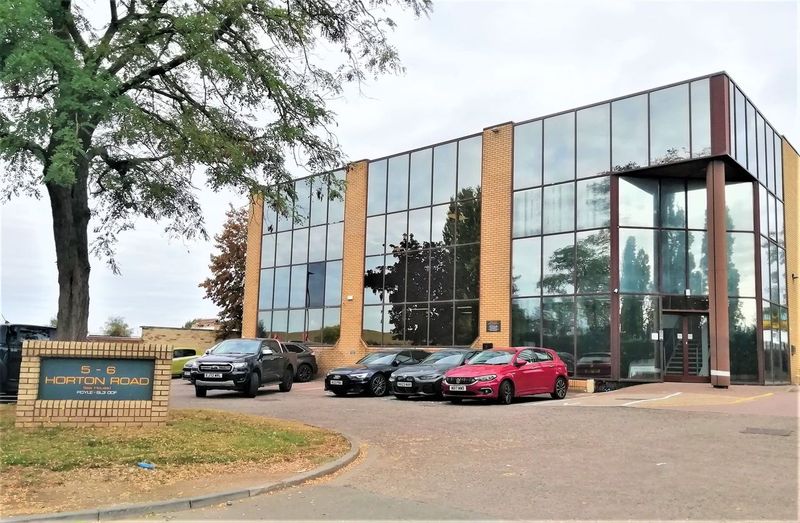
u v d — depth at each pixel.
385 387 20.47
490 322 24.05
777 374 22.77
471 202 25.47
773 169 24.48
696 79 20.50
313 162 13.01
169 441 9.48
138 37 10.88
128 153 12.66
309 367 29.06
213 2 10.81
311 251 31.73
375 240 28.84
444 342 25.56
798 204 27.41
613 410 14.16
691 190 21.91
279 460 8.76
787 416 12.52
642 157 21.28
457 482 7.75
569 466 8.55
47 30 9.38
